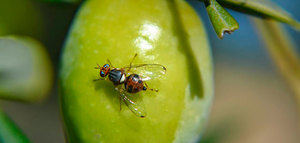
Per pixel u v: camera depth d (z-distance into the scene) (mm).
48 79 62
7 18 60
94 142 53
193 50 55
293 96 66
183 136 55
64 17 63
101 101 53
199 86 55
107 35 53
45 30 63
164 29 54
